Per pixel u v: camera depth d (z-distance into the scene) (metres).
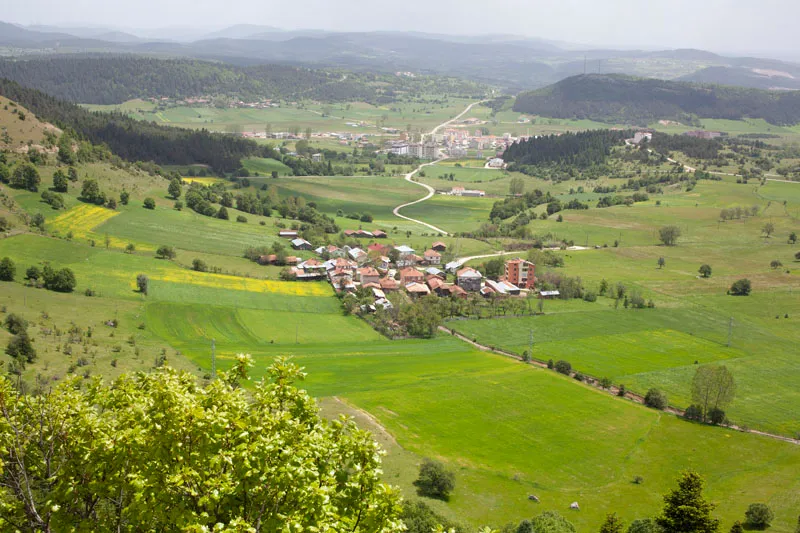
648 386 132.00
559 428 108.50
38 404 37.72
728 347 157.12
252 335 151.50
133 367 113.12
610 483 92.12
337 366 133.50
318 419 38.94
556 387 126.31
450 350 149.12
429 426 105.88
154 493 31.61
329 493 32.78
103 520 35.22
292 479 32.19
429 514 68.06
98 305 150.75
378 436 99.69
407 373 131.00
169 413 33.06
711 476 96.06
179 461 32.25
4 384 37.00
